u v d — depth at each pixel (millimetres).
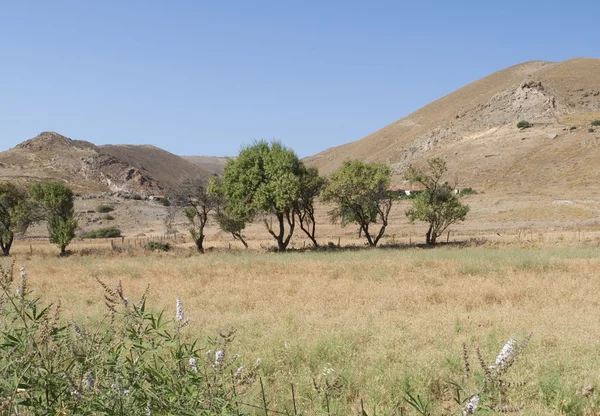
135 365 3945
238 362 7441
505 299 15297
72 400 3471
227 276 22406
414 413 5852
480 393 3184
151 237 67688
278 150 44312
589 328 10633
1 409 3215
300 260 28406
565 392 6629
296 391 6500
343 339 9562
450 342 9477
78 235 75562
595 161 114375
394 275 21219
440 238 53156
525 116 172500
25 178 178750
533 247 39438
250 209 42719
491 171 126688
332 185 42531
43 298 14617
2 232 44500
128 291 17500
